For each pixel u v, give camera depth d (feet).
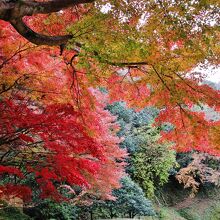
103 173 23.39
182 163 59.67
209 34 11.74
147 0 11.44
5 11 8.32
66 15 13.88
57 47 15.10
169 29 11.95
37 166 13.28
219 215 60.80
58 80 16.57
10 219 31.53
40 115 13.26
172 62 13.35
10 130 13.24
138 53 12.35
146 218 50.37
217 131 14.33
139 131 53.42
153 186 54.13
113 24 11.51
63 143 14.79
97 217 40.93
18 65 15.79
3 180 21.99
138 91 16.55
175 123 15.88
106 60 12.50
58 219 36.06
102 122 19.88
